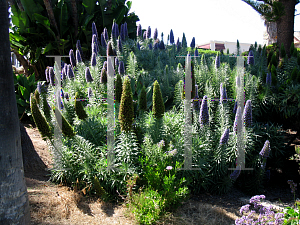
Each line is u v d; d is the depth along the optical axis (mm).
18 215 2805
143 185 4172
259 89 6340
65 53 12234
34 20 11625
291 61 7391
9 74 2670
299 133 6594
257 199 3277
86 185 4320
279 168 6059
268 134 5496
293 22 9836
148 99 6949
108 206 4035
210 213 4086
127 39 10930
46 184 4578
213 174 4797
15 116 2758
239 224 3105
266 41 17953
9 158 2697
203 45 19469
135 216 3625
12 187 2740
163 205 3781
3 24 2588
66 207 3797
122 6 13000
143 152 4465
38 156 5488
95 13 12984
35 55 11195
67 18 11844
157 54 10312
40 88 6477
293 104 6258
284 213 3441
